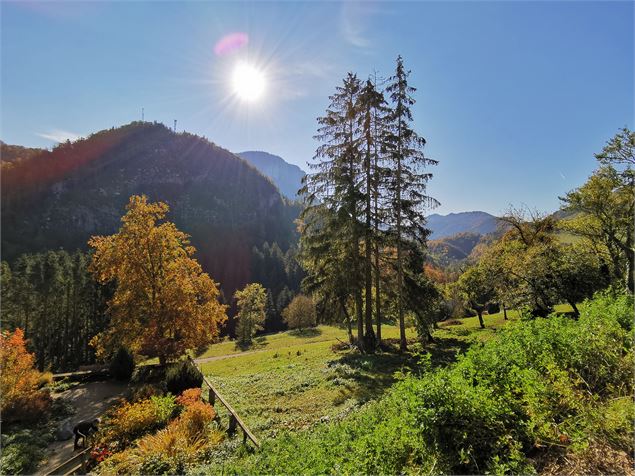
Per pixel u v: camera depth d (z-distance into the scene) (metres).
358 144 19.03
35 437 11.10
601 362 4.94
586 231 23.20
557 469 3.48
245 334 53.41
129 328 19.92
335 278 18.59
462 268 39.00
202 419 8.95
